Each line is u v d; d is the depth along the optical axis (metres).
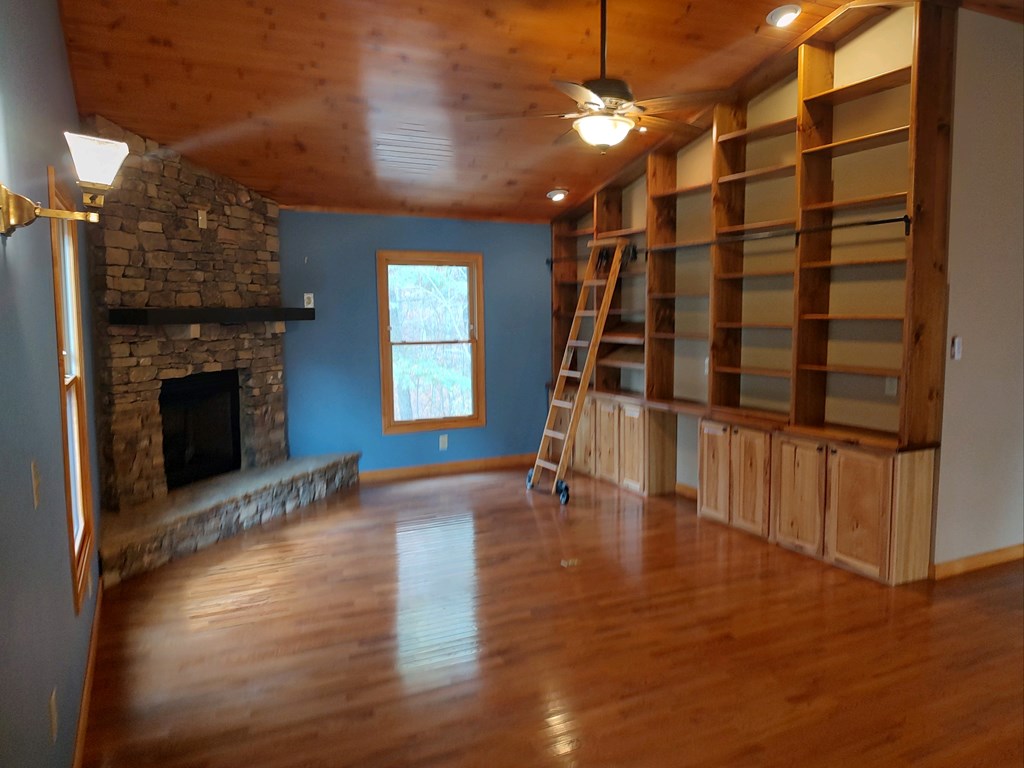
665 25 3.96
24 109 2.12
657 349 5.73
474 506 5.57
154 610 3.64
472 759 2.41
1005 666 2.99
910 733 2.53
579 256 7.04
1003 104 3.91
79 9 3.38
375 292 6.34
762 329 4.99
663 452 5.85
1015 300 4.10
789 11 3.86
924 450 3.86
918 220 3.67
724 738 2.51
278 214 5.88
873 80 3.86
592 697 2.79
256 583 4.00
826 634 3.30
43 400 2.13
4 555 1.50
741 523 4.86
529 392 7.14
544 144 5.29
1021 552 4.34
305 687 2.89
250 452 5.68
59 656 2.15
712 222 4.97
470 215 6.66
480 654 3.15
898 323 4.05
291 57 3.91
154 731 2.59
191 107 4.27
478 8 3.65
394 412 6.57
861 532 4.00
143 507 4.59
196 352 5.03
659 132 5.27
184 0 3.41
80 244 3.89
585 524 5.05
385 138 4.94
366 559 4.38
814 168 4.29
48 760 1.88
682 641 3.25
